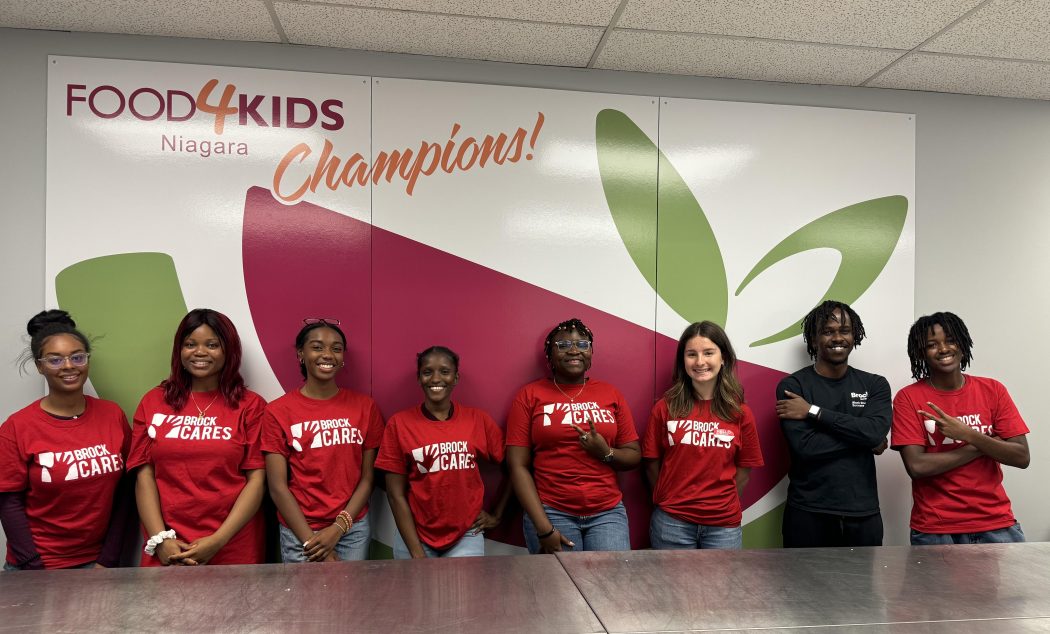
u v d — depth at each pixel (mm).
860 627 1149
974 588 1331
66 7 2260
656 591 1312
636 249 2744
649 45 2527
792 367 2824
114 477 2174
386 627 1137
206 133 2502
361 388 2566
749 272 2807
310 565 1454
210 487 2195
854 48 2537
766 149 2836
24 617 1161
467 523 2340
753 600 1268
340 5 2246
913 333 2559
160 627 1128
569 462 2418
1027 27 2346
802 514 2479
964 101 2979
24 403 2395
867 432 2381
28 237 2406
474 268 2646
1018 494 2918
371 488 2373
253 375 2512
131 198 2455
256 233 2523
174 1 2225
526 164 2689
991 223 2975
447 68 2654
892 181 2908
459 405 2490
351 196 2578
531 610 1217
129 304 2449
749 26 2369
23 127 2406
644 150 2762
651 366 2744
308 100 2562
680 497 2434
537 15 2307
